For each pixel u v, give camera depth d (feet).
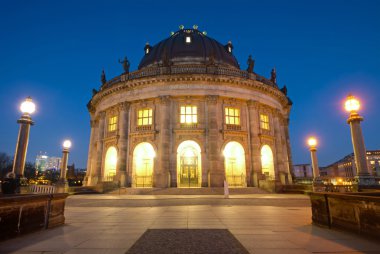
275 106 135.33
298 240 22.75
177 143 110.93
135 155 116.06
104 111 133.90
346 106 43.96
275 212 43.32
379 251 19.27
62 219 31.91
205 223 32.01
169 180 105.91
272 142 127.34
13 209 24.04
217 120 114.42
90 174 141.59
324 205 29.17
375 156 349.20
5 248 20.35
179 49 147.13
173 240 22.75
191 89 115.96
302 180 146.10
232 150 122.21
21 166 42.34
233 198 71.36
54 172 367.45
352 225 25.13
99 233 26.02
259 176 111.14
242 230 27.30
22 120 43.45
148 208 50.83
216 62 143.74
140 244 21.36
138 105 120.47
